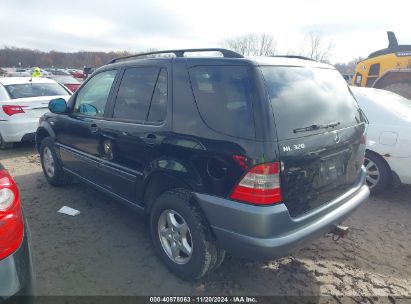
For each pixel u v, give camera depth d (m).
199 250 2.63
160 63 3.01
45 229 3.67
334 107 2.87
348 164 2.97
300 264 3.17
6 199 1.83
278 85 2.45
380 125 4.50
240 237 2.34
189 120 2.64
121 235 3.58
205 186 2.51
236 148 2.31
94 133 3.69
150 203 3.16
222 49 2.70
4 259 1.76
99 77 3.85
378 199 4.76
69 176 4.82
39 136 5.12
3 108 6.57
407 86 7.96
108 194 3.74
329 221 2.64
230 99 2.43
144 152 3.02
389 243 3.60
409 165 4.34
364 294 2.79
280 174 2.27
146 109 3.07
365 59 9.73
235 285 2.83
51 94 7.38
